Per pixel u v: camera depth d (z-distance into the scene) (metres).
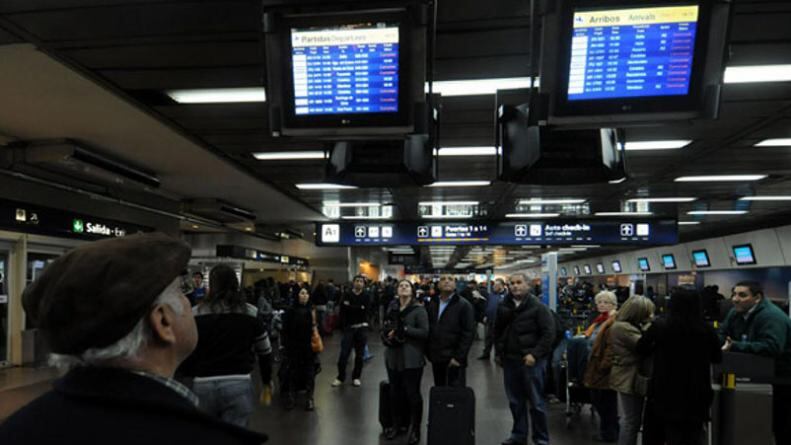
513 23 3.66
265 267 23.30
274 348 10.77
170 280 0.94
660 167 8.23
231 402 3.70
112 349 0.87
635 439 4.53
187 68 4.44
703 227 16.95
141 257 0.92
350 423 6.32
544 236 13.45
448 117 5.74
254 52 4.14
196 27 3.74
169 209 11.26
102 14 3.56
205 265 20.48
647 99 3.16
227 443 0.83
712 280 20.41
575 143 4.31
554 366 7.47
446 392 4.94
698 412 3.96
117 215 9.88
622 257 31.25
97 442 0.75
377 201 11.74
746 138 6.48
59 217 8.41
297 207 12.71
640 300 4.64
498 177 4.45
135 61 4.31
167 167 8.32
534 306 5.37
